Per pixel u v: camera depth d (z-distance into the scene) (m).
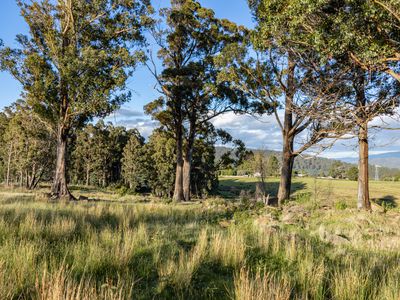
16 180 61.41
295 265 5.42
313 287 4.25
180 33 28.27
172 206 15.88
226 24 27.91
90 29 21.58
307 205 16.91
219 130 33.22
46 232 6.78
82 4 20.55
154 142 59.00
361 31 9.51
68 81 18.77
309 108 14.18
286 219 11.88
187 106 29.78
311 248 6.48
